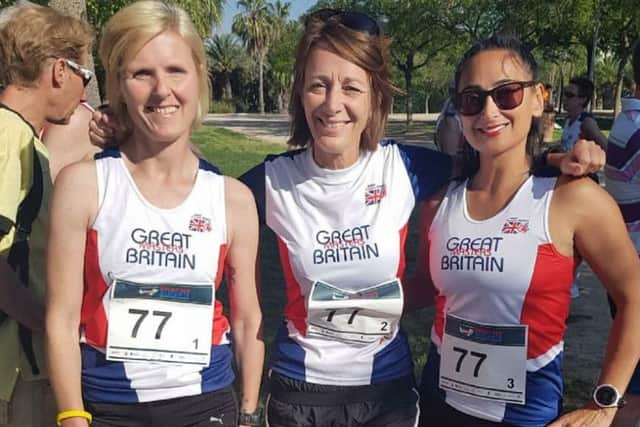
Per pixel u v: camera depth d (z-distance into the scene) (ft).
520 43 8.18
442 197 8.75
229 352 8.19
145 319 7.48
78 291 7.48
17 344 8.83
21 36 8.72
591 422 7.68
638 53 11.25
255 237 8.20
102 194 7.48
